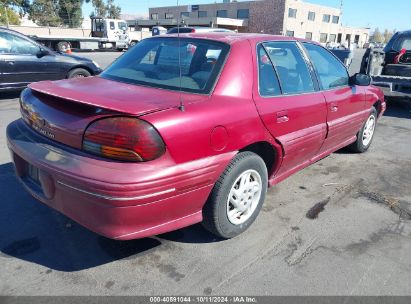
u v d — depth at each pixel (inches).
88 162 86.7
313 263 106.7
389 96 331.6
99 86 109.4
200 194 99.4
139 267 102.0
